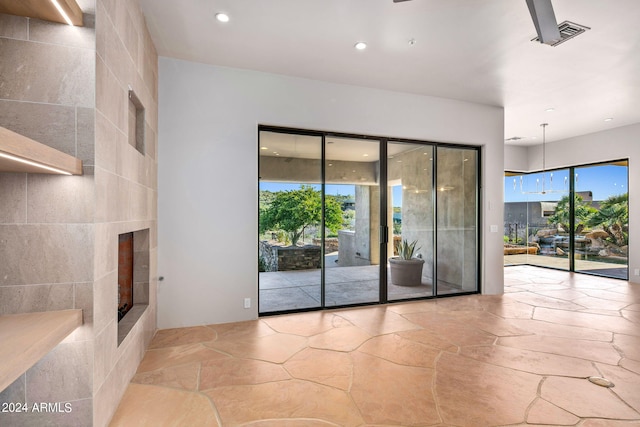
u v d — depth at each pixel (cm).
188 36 312
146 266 307
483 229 507
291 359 279
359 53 345
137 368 262
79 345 172
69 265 172
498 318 390
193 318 359
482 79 410
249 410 208
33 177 169
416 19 285
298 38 317
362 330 348
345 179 437
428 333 340
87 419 173
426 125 466
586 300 476
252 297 381
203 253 362
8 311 165
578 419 199
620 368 264
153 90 325
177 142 354
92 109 176
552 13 219
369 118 436
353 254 440
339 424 195
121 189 220
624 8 264
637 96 467
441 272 492
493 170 510
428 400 220
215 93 368
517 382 243
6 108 167
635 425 193
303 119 404
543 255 791
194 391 229
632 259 608
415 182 476
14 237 166
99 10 182
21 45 169
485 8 268
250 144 381
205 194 363
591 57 350
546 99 480
